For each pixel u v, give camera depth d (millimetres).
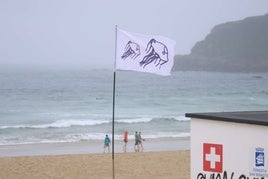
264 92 111500
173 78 138125
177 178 21672
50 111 70750
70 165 24938
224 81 137750
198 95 102312
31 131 50750
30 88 104438
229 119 9078
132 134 49125
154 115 68125
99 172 23250
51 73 149625
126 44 14945
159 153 28406
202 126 9570
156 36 14555
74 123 56344
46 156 27812
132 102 85750
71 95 94375
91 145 40656
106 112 71000
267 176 8625
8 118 63250
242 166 8969
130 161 25891
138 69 14836
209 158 9445
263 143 8664
